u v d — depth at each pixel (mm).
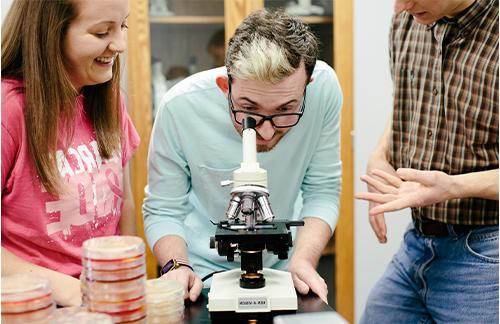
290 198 1715
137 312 1053
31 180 1272
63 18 1226
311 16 2783
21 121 1248
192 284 1346
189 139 1615
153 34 2695
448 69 1697
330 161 1731
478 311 1728
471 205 1704
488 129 1644
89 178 1372
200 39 2740
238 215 1288
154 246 1579
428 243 1825
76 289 1210
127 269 1040
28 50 1246
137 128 2674
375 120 2928
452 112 1698
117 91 1453
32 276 1078
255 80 1264
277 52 1250
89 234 1377
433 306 1829
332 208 1704
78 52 1251
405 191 1585
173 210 1649
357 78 2895
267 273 1366
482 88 1629
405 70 1853
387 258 3004
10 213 1292
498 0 1599
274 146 1584
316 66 1637
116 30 1270
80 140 1382
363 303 3010
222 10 2736
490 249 1696
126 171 1612
